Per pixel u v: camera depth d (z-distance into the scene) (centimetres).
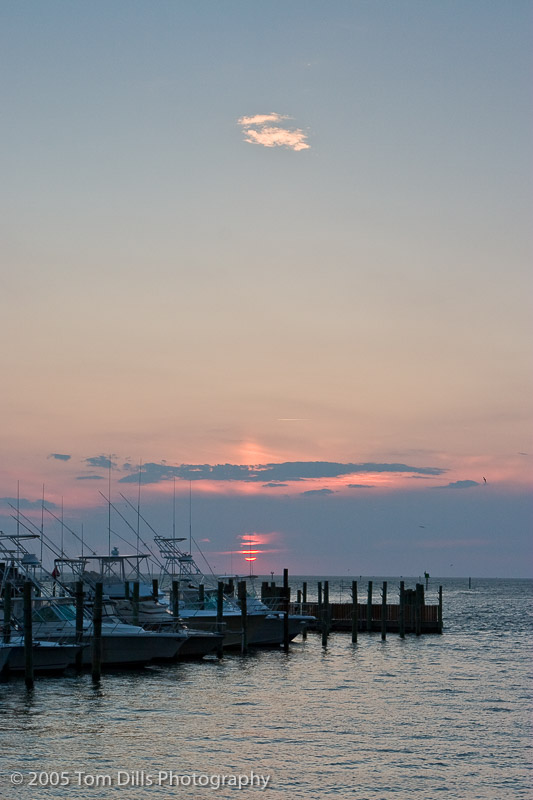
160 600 6969
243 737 3847
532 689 5288
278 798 3070
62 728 3912
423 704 4738
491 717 4391
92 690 4772
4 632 4962
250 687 5181
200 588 7044
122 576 6256
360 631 8988
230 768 3378
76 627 5156
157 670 5634
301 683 5400
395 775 3344
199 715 4281
